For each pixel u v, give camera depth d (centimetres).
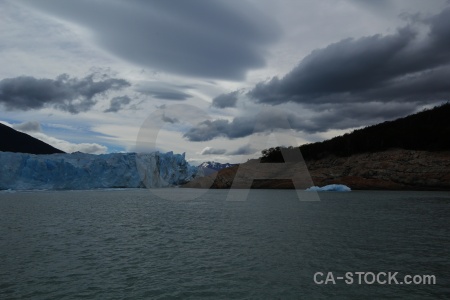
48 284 1172
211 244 1834
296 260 1454
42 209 4044
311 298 1028
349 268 1326
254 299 1026
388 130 8175
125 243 1903
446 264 1373
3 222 2845
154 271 1321
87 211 3847
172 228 2469
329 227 2342
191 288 1124
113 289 1120
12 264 1441
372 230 2188
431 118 7969
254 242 1855
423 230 2170
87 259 1529
